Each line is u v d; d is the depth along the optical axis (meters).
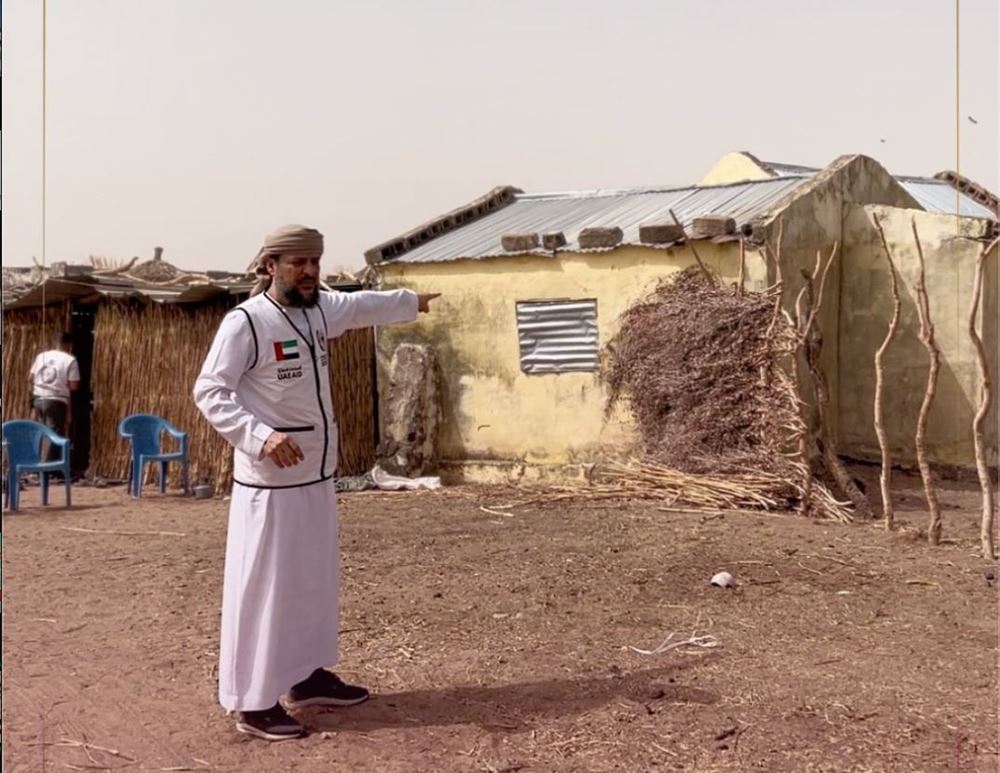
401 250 15.71
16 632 7.44
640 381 12.68
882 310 14.49
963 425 14.05
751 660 6.52
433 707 5.84
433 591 8.22
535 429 14.39
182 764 5.21
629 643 6.89
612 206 16.02
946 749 5.17
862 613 7.49
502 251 14.57
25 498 14.03
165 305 15.02
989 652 6.61
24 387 16.02
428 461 14.79
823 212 14.14
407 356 14.77
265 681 5.39
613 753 5.19
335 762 5.18
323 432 5.55
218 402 5.22
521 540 10.09
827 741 5.28
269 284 5.65
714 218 12.89
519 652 6.74
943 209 20.06
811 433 13.15
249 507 5.39
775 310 11.71
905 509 12.12
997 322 14.12
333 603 5.70
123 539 10.84
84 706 6.00
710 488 11.54
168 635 7.33
